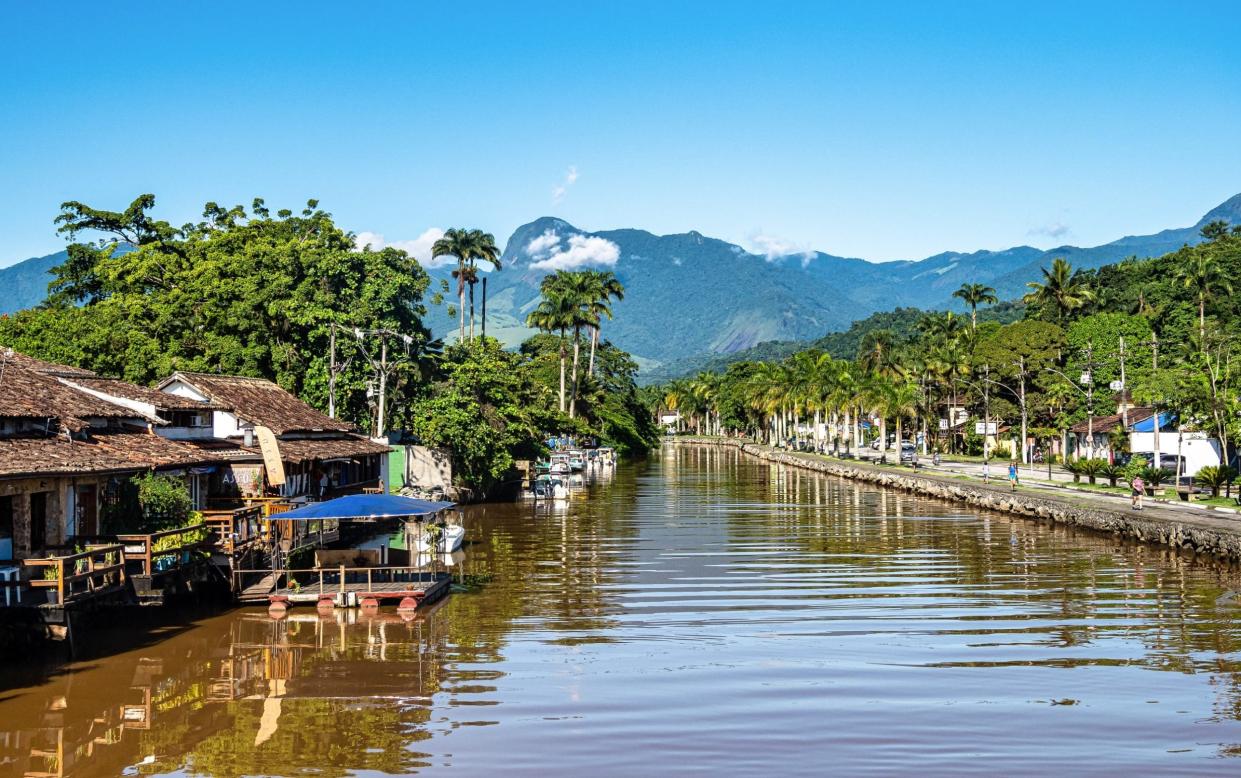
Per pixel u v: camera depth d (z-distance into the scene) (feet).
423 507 128.98
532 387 339.77
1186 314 407.85
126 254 237.04
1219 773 68.33
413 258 252.01
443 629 110.52
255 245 231.71
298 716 80.84
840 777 67.62
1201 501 209.05
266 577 127.95
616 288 464.24
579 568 152.15
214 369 214.90
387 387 237.86
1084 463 286.46
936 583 137.90
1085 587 134.41
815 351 606.55
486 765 70.08
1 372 114.83
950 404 484.74
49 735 76.33
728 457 552.00
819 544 179.52
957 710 81.35
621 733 76.28
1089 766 69.56
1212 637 105.29
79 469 101.50
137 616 113.29
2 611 92.43
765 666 94.27
